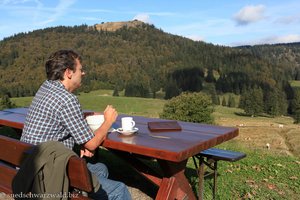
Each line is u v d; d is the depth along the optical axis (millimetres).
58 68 2662
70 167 1952
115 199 2504
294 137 32500
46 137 2537
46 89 2627
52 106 2525
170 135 3145
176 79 140500
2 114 4812
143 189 4238
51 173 1916
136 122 3986
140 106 77250
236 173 5176
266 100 86375
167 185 2941
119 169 5023
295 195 4312
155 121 4020
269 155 6805
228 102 114250
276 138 30453
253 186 4582
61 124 2568
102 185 2574
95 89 127875
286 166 5762
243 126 49656
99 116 3160
